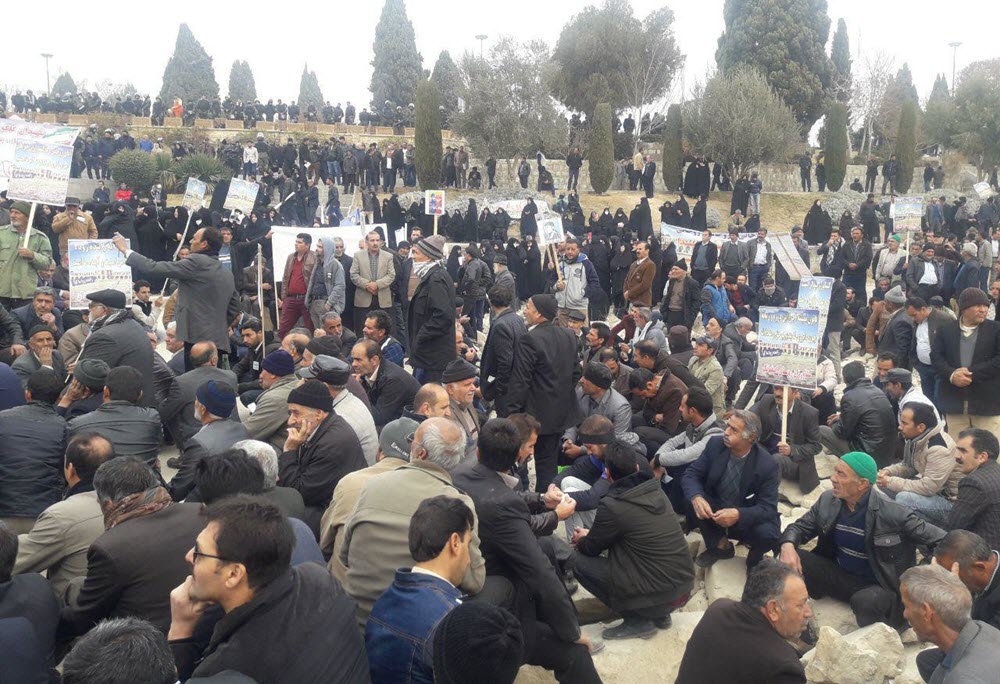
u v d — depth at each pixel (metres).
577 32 48.41
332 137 38.00
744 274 17.81
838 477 5.60
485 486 4.46
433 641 2.99
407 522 4.02
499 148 40.88
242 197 14.35
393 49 65.56
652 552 5.40
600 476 6.41
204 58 73.31
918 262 16.45
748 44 50.06
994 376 8.47
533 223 27.88
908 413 6.91
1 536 3.61
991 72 49.47
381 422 7.34
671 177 41.62
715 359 9.21
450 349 8.72
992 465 5.62
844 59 60.41
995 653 3.76
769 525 6.00
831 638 4.87
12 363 8.16
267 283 12.75
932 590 3.91
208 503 4.11
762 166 43.53
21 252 10.39
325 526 4.64
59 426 5.67
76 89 70.88
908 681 4.86
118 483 4.02
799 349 7.56
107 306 7.41
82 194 32.34
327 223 25.86
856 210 39.03
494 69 41.25
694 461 6.41
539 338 7.19
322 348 7.30
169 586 3.96
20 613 3.68
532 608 4.58
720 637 4.04
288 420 5.68
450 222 28.28
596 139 39.97
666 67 48.91
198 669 2.93
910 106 41.44
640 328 11.12
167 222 18.44
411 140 46.09
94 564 3.90
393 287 12.63
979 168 45.94
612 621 6.09
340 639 3.08
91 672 2.48
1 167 13.43
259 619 2.96
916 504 6.55
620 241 19.81
